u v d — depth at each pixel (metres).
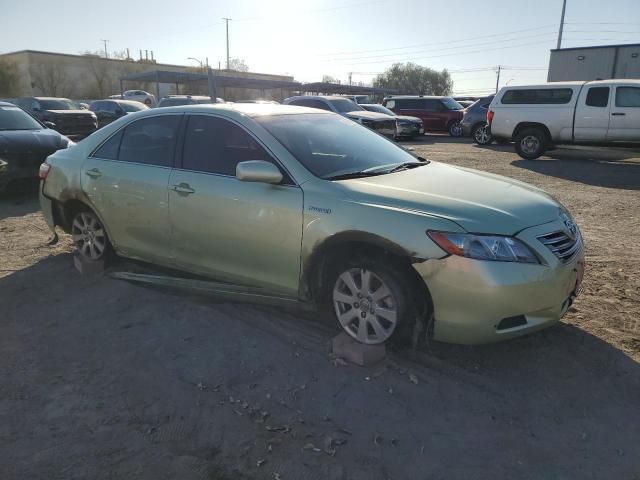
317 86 40.34
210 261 4.03
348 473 2.45
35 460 2.56
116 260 5.11
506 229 3.02
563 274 3.12
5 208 7.93
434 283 2.99
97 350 3.62
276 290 3.71
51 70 53.50
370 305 3.31
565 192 9.17
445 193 3.34
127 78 35.19
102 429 2.79
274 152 3.66
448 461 2.52
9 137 8.34
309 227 3.38
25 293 4.63
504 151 16.70
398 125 21.39
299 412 2.90
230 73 60.78
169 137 4.29
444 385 3.12
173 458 2.56
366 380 3.18
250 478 2.43
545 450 2.59
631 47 25.16
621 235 6.35
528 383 3.14
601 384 3.12
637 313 4.05
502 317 2.96
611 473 2.44
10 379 3.29
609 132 12.77
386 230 3.09
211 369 3.34
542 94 13.70
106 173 4.61
